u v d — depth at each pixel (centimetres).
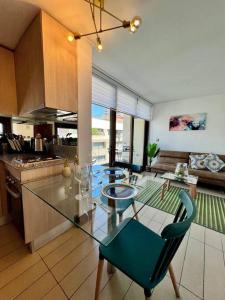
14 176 154
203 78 284
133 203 129
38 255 147
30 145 230
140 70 253
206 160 368
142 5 128
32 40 149
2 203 183
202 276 131
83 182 156
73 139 185
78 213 114
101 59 218
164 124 473
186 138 441
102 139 358
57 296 111
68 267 135
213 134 402
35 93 155
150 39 174
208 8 132
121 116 436
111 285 120
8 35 165
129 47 189
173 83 312
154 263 94
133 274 86
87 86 185
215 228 197
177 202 266
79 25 153
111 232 100
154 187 161
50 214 163
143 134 489
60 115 195
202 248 163
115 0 123
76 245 161
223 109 386
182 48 191
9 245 158
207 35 167
